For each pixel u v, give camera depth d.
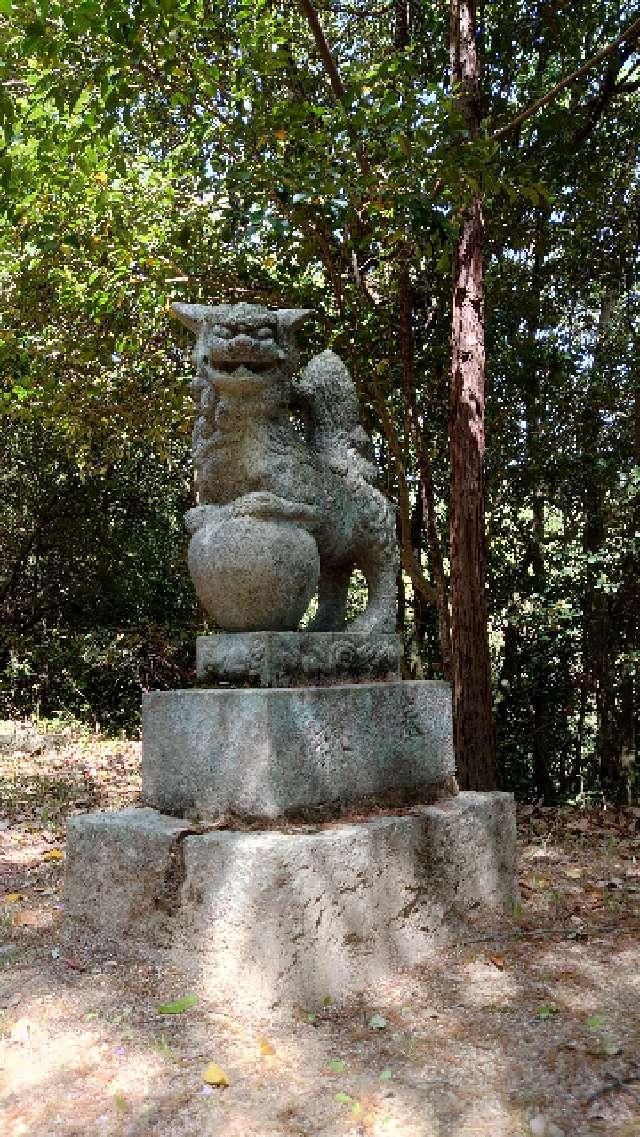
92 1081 2.24
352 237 6.53
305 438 3.80
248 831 2.92
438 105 5.07
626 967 3.05
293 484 3.40
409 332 7.34
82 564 13.73
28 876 4.16
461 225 6.05
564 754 9.63
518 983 2.92
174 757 3.22
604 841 5.20
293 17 7.35
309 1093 2.20
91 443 10.91
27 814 5.48
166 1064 2.31
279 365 3.42
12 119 4.75
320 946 2.76
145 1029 2.48
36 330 8.02
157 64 6.20
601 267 8.20
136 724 12.14
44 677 12.49
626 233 8.02
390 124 5.00
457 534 6.00
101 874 3.12
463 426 6.02
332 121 5.16
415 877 3.18
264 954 2.65
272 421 3.45
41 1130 2.05
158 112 6.59
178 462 13.34
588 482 8.50
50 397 8.41
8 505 13.41
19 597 13.87
